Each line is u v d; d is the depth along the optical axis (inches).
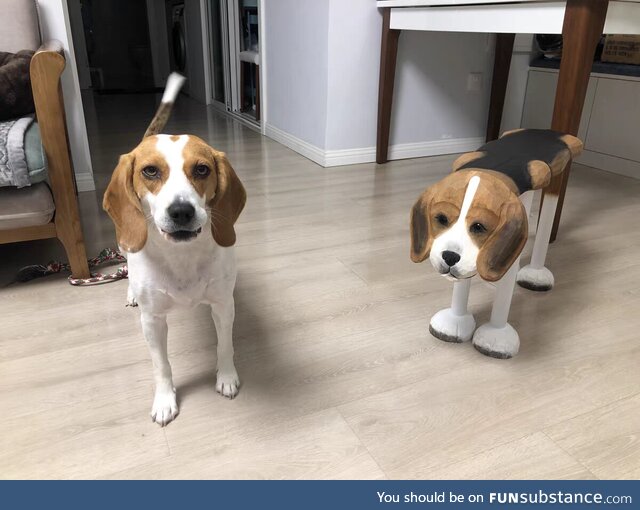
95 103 197.0
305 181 98.0
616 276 61.4
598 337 49.6
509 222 36.6
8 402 40.3
